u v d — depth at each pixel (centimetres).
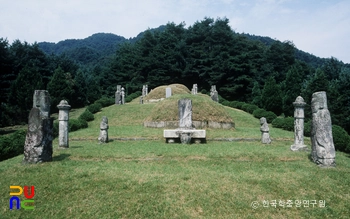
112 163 871
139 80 5291
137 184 676
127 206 587
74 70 5709
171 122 1806
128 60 5662
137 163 876
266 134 1327
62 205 597
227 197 622
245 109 3222
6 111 2692
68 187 665
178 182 690
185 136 1257
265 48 6228
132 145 1202
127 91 5216
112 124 2156
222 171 789
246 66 4769
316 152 871
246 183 691
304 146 1102
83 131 1730
